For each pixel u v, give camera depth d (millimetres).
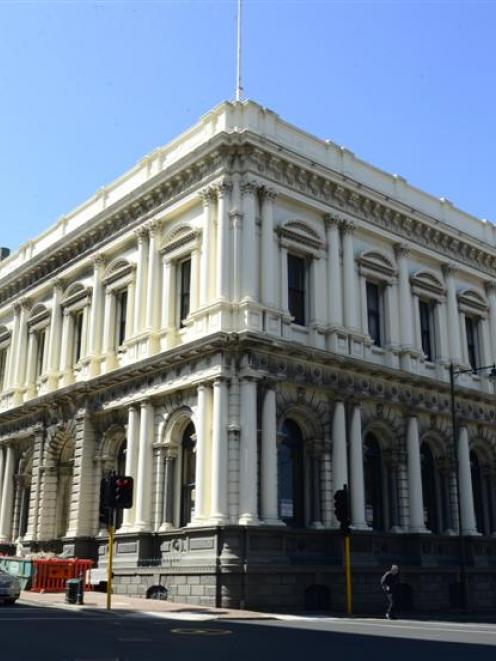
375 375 35031
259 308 31031
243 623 22250
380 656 13938
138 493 32531
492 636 18422
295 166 34156
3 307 49219
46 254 44125
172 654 13977
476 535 37719
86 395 37688
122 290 38656
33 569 31969
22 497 42938
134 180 39500
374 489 35500
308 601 29641
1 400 46250
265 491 29234
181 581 28969
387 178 39875
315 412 32562
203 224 33438
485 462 41406
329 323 34219
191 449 32188
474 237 43406
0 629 18078
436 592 34688
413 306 39281
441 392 38562
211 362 30531
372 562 32281
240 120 34031
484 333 43406
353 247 36625
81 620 21266
